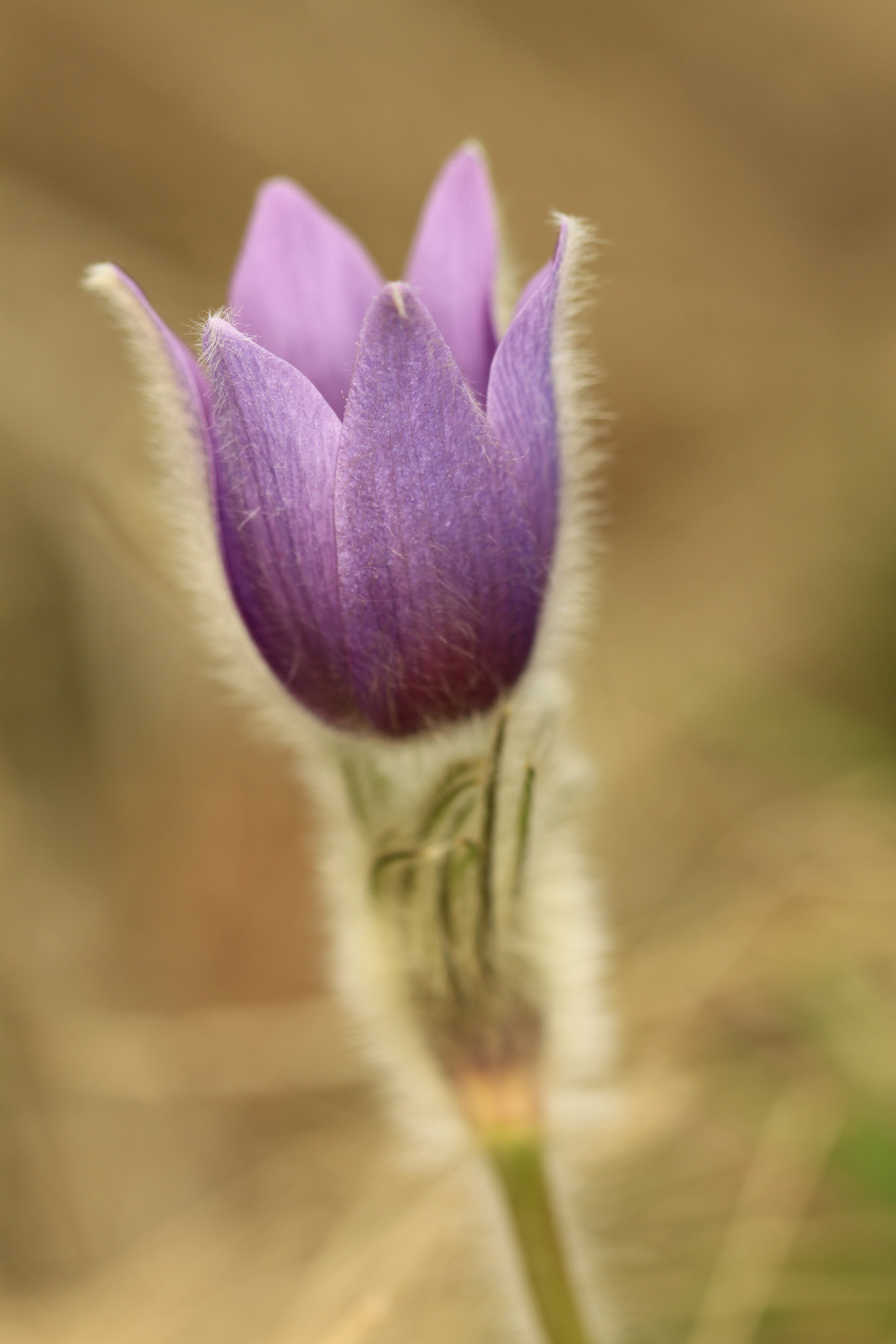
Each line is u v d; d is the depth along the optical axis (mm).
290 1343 342
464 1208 344
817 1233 337
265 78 589
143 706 431
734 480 535
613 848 409
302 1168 361
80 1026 376
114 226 542
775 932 363
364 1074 368
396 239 608
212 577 299
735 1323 334
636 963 369
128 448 392
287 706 299
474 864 301
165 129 564
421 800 300
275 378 287
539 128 635
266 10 597
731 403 575
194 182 567
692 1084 354
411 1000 305
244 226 573
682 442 568
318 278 309
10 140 540
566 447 298
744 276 634
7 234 478
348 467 288
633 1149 350
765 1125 347
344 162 600
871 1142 335
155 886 410
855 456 503
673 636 471
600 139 646
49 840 400
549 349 293
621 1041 361
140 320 294
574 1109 309
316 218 309
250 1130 372
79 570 428
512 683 298
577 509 301
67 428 432
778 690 409
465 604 293
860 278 641
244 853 412
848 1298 333
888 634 447
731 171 678
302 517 291
